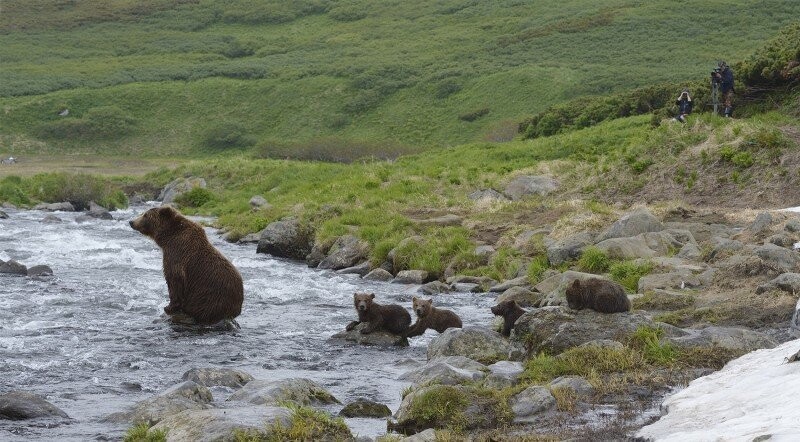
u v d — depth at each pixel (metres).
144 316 20.20
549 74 110.38
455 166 46.72
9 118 116.56
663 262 21.98
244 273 28.00
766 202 30.30
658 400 11.84
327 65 132.75
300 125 115.06
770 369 11.37
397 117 112.38
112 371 15.37
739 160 32.69
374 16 162.38
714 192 32.25
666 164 34.97
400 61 130.50
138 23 166.50
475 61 125.19
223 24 165.75
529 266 25.25
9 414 12.29
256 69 133.88
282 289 24.72
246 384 13.53
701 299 18.38
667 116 46.09
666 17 127.50
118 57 146.88
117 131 115.12
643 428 10.21
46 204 47.97
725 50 111.06
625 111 60.59
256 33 159.25
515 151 50.06
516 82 110.38
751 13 124.50
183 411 11.29
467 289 24.92
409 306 22.34
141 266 27.47
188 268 19.20
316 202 38.94
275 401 12.41
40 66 140.50
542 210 32.97
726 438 9.06
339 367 15.97
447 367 13.38
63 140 112.25
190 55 146.12
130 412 12.22
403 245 28.80
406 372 15.15
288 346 17.72
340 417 11.69
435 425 11.58
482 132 101.56
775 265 19.73
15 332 18.19
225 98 124.06
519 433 10.80
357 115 115.31
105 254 30.08
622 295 16.02
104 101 123.19
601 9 138.62
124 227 39.53
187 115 120.25
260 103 122.06
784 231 23.36
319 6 170.00
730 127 35.00
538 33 132.25
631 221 25.58
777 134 33.06
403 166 51.06
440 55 131.88
